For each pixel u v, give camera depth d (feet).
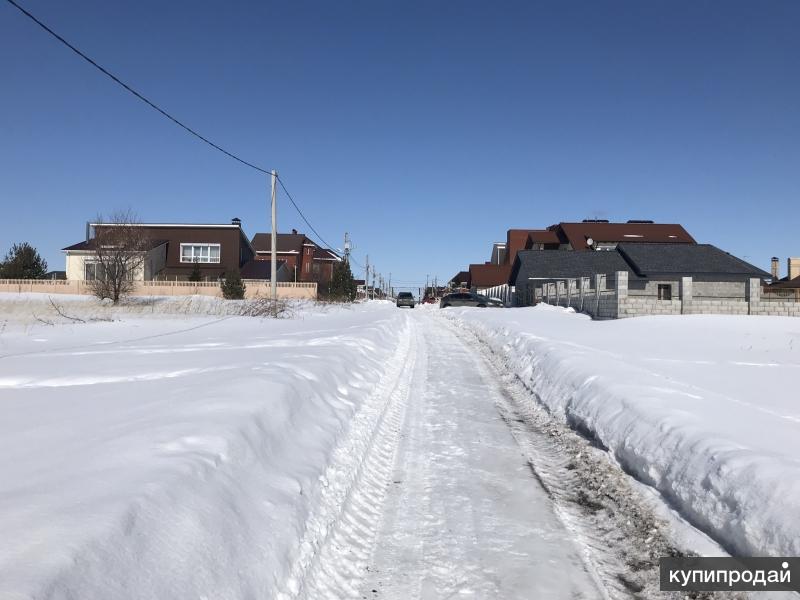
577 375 29.60
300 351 35.45
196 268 159.43
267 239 215.72
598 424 22.61
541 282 128.26
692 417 19.45
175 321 74.74
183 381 24.02
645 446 18.49
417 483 18.69
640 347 48.19
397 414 27.89
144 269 155.33
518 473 19.75
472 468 20.22
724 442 16.17
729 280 118.62
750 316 68.33
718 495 14.11
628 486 17.61
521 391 34.83
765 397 27.09
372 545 14.23
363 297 256.52
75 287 146.10
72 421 16.90
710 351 45.96
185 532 10.30
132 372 28.27
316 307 112.47
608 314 78.79
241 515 12.00
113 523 9.32
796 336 54.08
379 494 17.58
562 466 20.56
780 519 11.96
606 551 14.05
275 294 90.84
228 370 26.22
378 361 40.34
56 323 69.92
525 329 56.70
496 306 142.00
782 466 13.88
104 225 115.44
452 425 26.25
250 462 14.48
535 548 14.17
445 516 16.06
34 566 7.79
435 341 63.41
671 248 130.31
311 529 13.48
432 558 13.61
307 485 15.24
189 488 11.61
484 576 12.81
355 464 18.84
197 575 9.58
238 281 132.46
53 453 13.38
